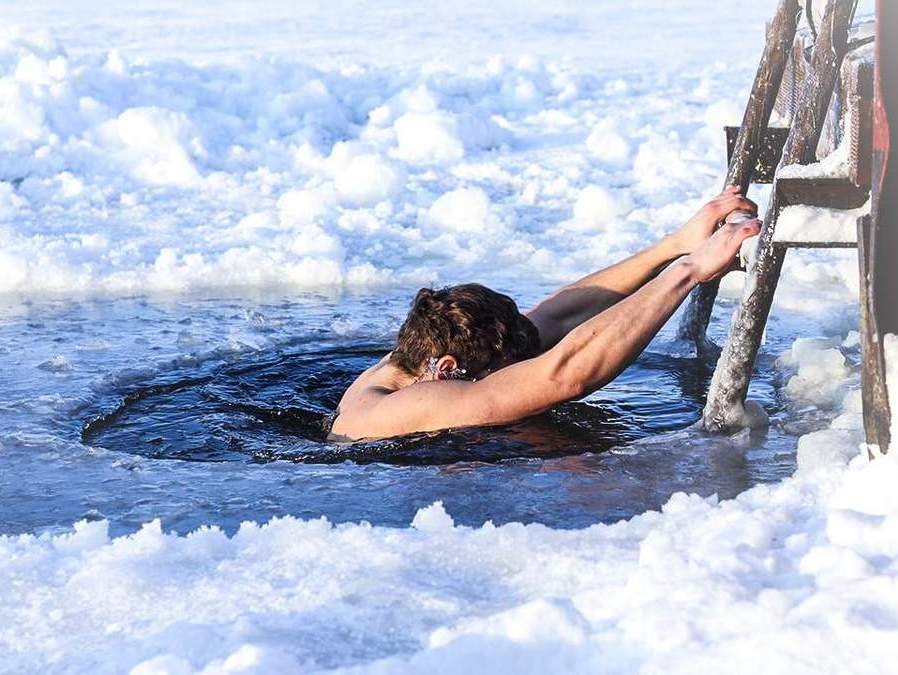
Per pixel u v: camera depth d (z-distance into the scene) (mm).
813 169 3119
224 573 2301
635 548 2322
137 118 8555
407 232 6770
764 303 3336
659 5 19234
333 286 5711
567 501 2969
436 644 1906
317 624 2033
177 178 8070
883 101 2588
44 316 5109
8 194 7352
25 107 8641
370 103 10422
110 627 2104
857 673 1689
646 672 1747
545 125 10102
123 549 2432
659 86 11641
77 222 6988
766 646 1751
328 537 2455
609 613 1940
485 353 3629
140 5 19047
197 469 3275
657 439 3404
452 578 2232
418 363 3680
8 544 2547
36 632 2102
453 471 3195
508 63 12391
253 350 4590
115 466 3297
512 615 1916
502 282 5734
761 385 3918
